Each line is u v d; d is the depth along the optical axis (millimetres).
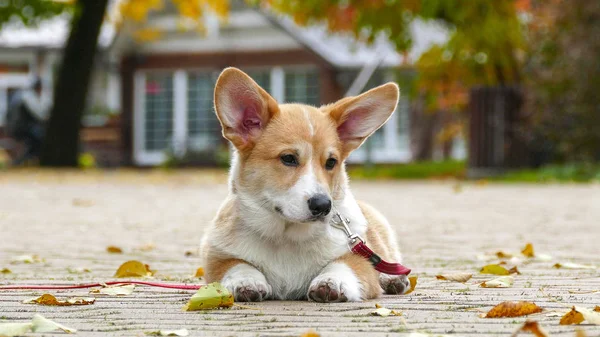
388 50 28625
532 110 19078
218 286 4035
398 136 30828
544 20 19609
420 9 20641
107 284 4777
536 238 7730
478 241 7523
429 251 6812
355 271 4316
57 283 5027
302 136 4395
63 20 29047
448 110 27734
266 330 3463
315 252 4359
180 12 29781
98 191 15211
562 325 3502
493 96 19250
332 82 29719
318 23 23094
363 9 21297
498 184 17062
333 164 4496
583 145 18766
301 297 4414
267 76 30438
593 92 18531
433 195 13805
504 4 20484
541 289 4652
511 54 20797
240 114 4473
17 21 25375
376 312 3803
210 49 30828
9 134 28594
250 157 4438
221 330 3475
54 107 24328
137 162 31516
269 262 4363
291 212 4215
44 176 20125
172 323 3643
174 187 16562
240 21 29906
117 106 39219
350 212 4574
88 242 7586
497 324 3551
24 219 9875
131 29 30406
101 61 31359
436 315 3803
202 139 31281
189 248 7133
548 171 18109
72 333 3428
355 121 4742
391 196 13602
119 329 3520
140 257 6523
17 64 37438
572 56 18656
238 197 4430
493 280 4863
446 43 22344
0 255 6648
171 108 31484
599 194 13641
